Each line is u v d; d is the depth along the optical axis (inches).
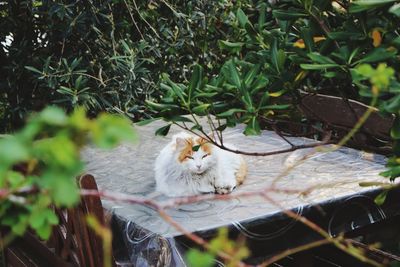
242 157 100.6
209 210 84.6
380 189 89.7
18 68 168.2
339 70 63.6
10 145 25.1
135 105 166.1
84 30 162.9
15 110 170.1
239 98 72.1
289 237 84.0
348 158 109.9
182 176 90.9
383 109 56.7
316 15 67.5
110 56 167.0
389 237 102.8
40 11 156.9
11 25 170.7
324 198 86.7
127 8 168.4
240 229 79.5
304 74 70.2
